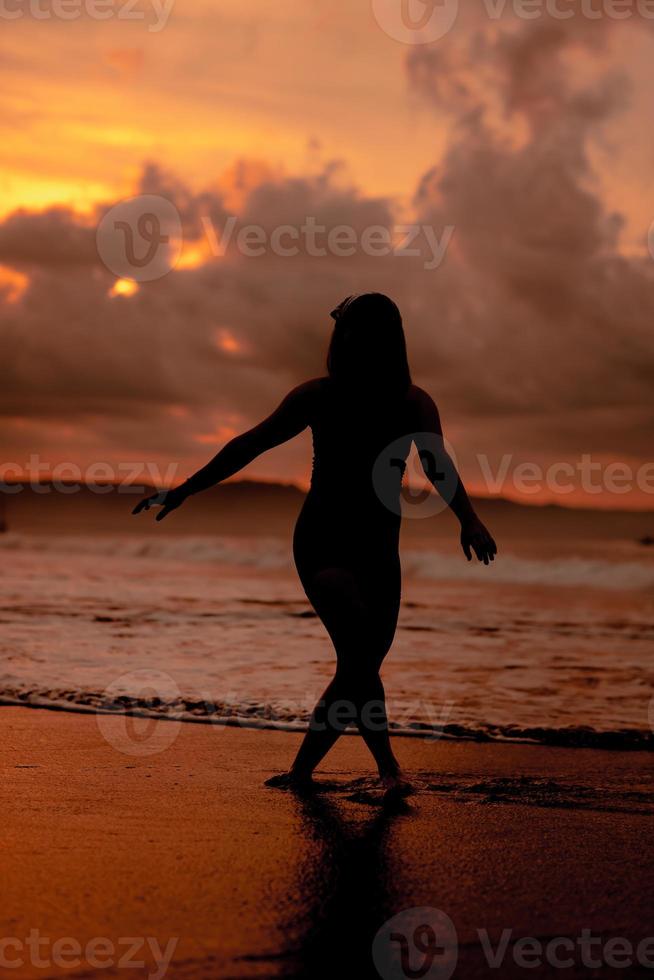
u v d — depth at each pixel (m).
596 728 5.04
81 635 7.80
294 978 2.10
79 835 3.05
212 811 3.39
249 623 8.76
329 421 3.69
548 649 8.06
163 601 10.72
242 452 3.66
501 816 3.45
